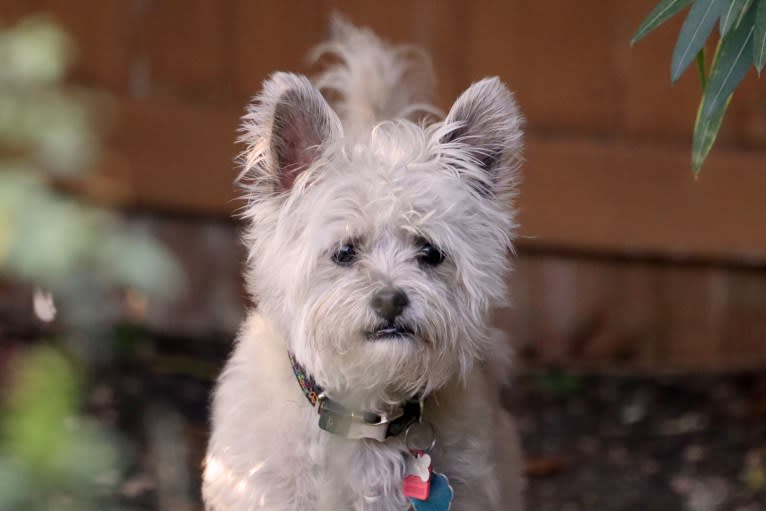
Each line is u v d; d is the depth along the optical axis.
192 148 9.54
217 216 9.73
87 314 2.17
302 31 9.48
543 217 9.41
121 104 9.49
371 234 4.95
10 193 2.00
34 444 1.92
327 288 4.94
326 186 4.98
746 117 9.16
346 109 6.41
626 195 9.30
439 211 4.99
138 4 9.51
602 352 9.76
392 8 9.38
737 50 4.52
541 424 8.98
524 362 9.77
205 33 9.52
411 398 5.06
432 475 4.97
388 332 4.81
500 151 5.34
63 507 1.97
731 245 9.22
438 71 9.39
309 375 4.99
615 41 9.27
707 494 7.82
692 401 9.23
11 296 9.50
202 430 7.98
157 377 9.05
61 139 2.11
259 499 4.95
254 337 5.37
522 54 9.34
